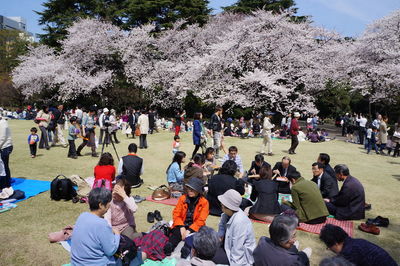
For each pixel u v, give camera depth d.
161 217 5.25
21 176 7.78
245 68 23.50
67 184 6.05
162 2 31.64
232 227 3.46
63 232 4.41
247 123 22.41
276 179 6.64
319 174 6.37
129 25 33.75
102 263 2.98
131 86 30.12
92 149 10.52
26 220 5.08
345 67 22.73
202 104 28.86
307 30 23.14
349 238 2.80
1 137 6.40
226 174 5.62
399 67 18.84
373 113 29.78
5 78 36.88
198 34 27.14
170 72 26.16
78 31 27.81
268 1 32.88
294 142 12.62
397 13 20.38
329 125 31.33
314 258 4.16
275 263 2.79
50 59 28.89
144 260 3.82
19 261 3.83
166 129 21.09
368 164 11.12
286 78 21.97
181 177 6.68
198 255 3.19
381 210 6.19
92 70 29.12
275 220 2.93
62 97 28.19
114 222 4.06
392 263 2.58
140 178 7.49
